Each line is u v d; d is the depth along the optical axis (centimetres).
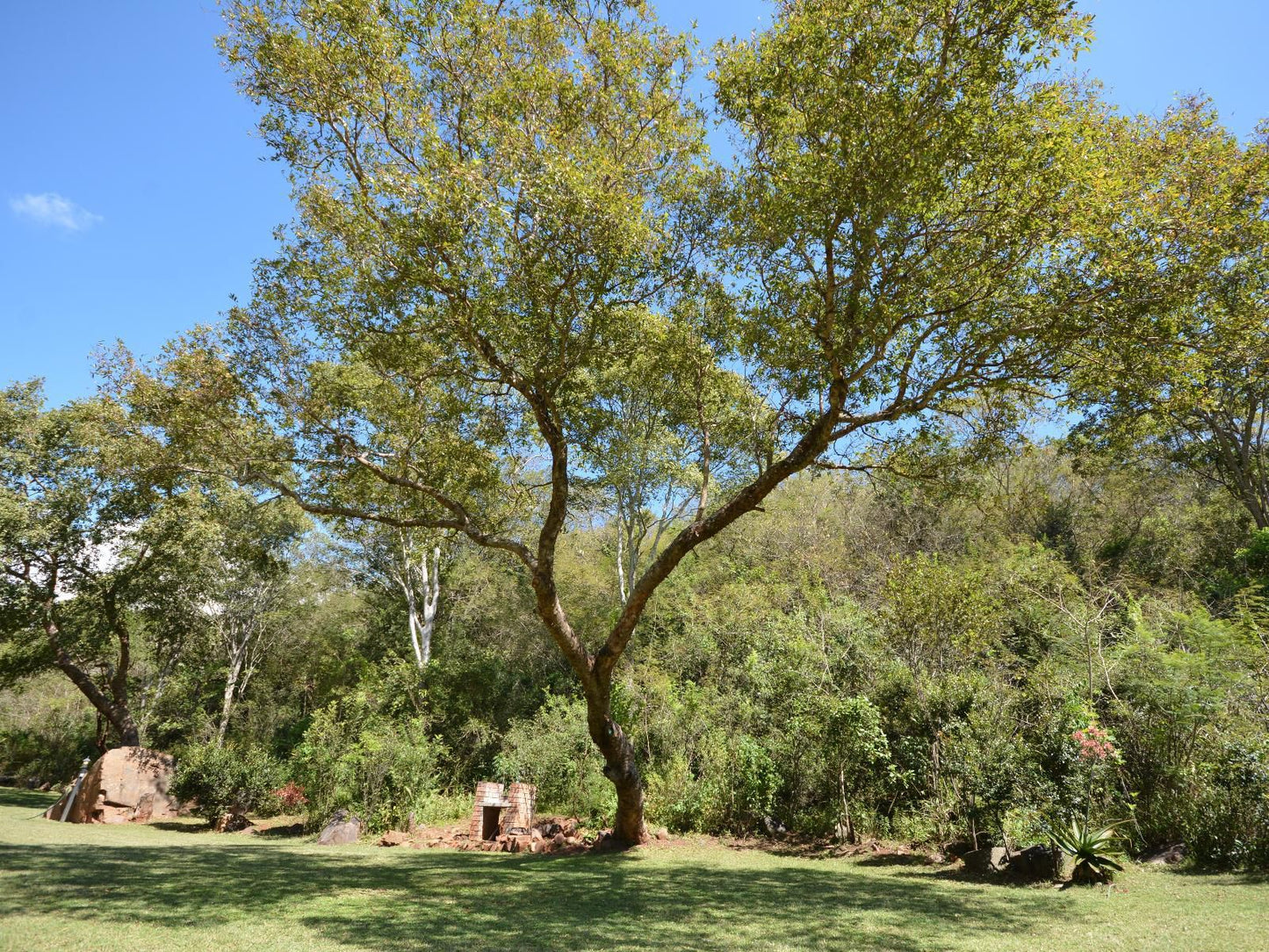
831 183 755
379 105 845
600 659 1066
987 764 908
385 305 929
